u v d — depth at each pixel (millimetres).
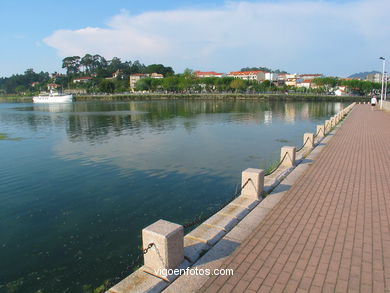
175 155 18984
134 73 168000
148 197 11609
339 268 4820
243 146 22031
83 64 185000
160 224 5035
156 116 49688
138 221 9547
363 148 15227
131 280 4688
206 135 27969
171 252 4758
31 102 132375
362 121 28844
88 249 7926
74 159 18344
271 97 103312
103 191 12430
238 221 6727
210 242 5734
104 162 17359
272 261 5078
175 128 33562
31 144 24219
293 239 5828
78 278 6695
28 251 7910
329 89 117938
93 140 25734
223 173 14641
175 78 121938
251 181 7984
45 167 16500
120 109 68875
